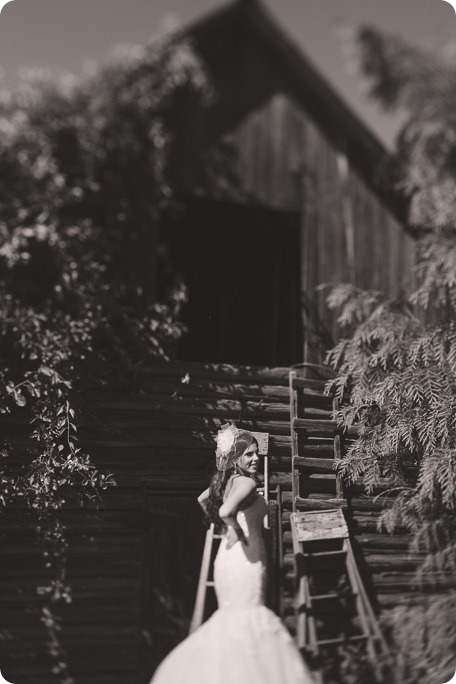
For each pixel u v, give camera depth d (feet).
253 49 22.03
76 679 14.69
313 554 16.02
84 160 19.66
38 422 16.17
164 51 20.52
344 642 15.38
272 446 17.06
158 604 15.42
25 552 15.33
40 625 14.92
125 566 15.60
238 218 21.89
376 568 16.49
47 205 18.79
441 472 15.89
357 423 17.33
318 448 17.24
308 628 15.06
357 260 20.48
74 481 15.85
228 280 21.80
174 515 16.12
